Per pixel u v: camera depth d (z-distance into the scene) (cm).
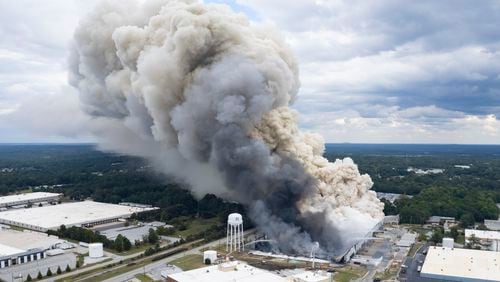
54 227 15800
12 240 13762
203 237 15188
